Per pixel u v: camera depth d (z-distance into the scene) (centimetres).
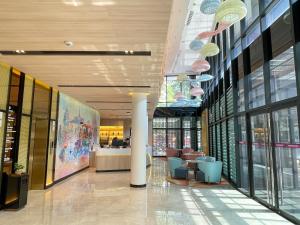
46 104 748
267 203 554
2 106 514
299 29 412
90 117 1270
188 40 1269
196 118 1870
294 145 468
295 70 413
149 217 475
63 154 880
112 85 712
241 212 512
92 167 1266
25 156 609
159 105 1936
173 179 919
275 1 500
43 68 543
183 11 675
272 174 527
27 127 620
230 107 870
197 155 1234
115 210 519
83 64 513
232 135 841
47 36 378
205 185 811
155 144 1914
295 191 486
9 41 397
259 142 617
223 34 941
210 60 1291
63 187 760
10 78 537
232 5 355
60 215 483
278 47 502
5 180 521
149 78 629
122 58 476
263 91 585
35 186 724
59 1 279
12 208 513
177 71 1784
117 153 1153
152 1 281
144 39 390
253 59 646
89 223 438
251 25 637
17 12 304
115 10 301
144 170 789
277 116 520
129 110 1342
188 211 517
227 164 906
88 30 358
